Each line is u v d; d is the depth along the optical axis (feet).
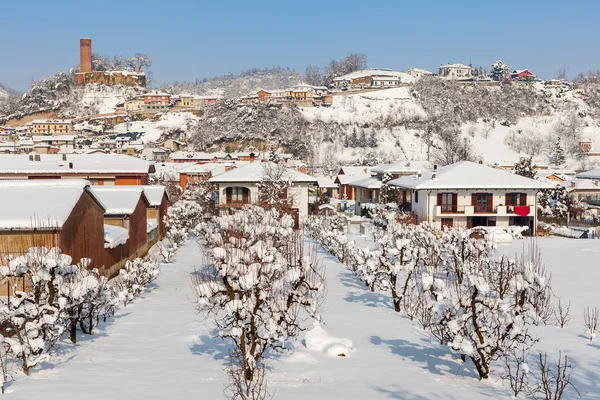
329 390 32.48
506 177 152.87
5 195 63.26
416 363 39.34
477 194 150.51
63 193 64.08
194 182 258.37
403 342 45.62
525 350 42.04
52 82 606.55
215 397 30.14
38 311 37.65
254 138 443.73
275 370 37.50
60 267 41.86
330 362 39.58
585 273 78.95
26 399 28.81
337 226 147.13
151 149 413.18
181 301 65.51
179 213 144.46
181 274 89.10
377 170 217.15
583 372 36.32
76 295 40.81
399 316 57.16
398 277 79.66
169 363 38.63
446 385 33.86
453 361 39.88
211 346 43.98
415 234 91.91
